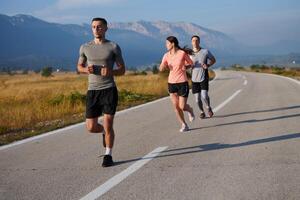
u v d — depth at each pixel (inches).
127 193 199.9
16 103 714.2
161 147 301.3
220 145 299.3
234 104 566.6
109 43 252.4
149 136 348.5
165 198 189.9
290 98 613.9
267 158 254.1
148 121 440.8
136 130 383.2
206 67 431.8
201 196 190.7
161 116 478.9
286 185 201.5
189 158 263.9
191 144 307.6
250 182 208.2
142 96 751.7
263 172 224.4
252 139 315.9
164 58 368.5
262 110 486.0
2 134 406.9
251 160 251.1
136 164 254.8
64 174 238.5
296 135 323.0
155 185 210.2
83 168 251.0
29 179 230.8
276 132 340.2
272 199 183.5
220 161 252.4
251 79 1304.1
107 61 250.1
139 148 301.3
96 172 240.5
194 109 531.5
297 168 229.1
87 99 257.3
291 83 991.6
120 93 730.8
